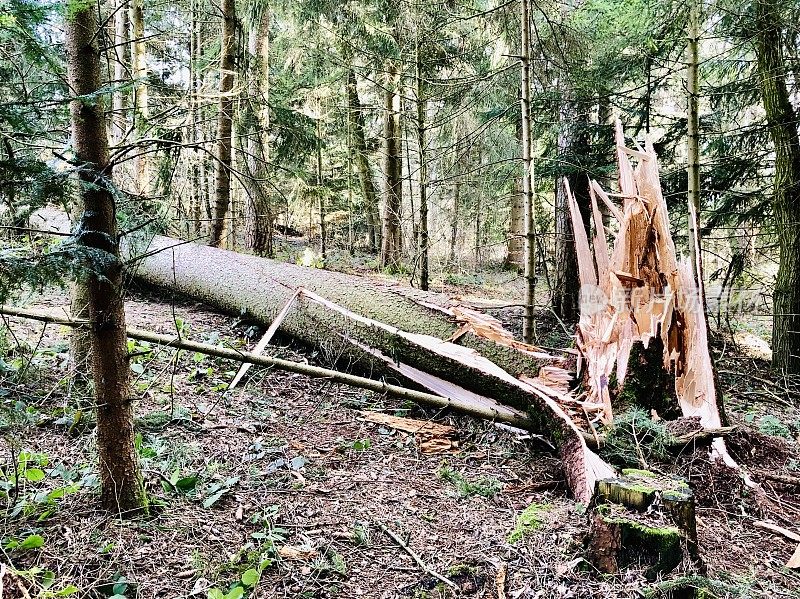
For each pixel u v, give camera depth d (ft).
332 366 18.71
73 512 9.84
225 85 27.78
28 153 8.82
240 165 27.86
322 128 46.42
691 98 22.22
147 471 11.44
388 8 32.99
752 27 22.79
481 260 56.24
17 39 8.84
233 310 21.68
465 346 17.61
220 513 10.53
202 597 8.27
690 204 17.93
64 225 20.45
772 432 17.02
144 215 10.28
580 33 26.43
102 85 9.16
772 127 24.35
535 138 32.42
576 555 9.27
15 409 12.23
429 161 29.76
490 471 13.61
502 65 30.76
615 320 15.05
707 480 12.56
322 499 11.48
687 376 14.85
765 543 10.94
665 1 22.25
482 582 9.00
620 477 10.15
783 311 24.73
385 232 45.37
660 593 8.36
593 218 16.20
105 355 9.62
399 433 15.35
